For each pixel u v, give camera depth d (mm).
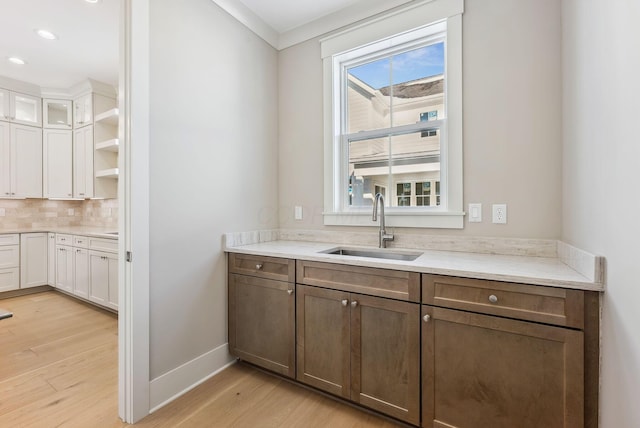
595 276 1057
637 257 813
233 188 2184
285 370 1857
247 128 2305
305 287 1775
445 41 1956
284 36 2549
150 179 1644
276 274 1896
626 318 882
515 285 1206
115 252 3100
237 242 2189
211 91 2008
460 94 1838
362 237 2207
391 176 2213
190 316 1871
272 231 2535
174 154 1772
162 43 1706
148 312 1627
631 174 840
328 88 2355
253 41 2355
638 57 792
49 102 4051
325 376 1707
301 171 2500
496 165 1746
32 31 2658
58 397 1749
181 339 1816
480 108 1786
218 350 2059
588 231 1185
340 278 1657
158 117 1685
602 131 1040
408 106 2160
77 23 2531
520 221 1686
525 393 1195
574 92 1352
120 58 1576
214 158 2033
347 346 1629
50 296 3836
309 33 2436
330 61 2344
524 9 1667
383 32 2104
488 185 1770
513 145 1698
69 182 4109
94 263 3340
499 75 1731
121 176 1585
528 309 1185
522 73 1671
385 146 2236
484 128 1776
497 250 1740
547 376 1155
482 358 1278
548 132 1605
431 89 2082
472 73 1808
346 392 1633
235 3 2143
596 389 1083
